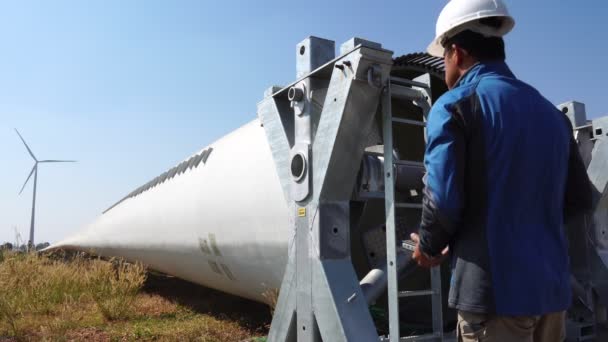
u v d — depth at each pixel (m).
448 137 1.90
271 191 4.83
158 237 8.19
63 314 7.20
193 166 7.64
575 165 2.28
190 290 10.41
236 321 7.19
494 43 2.15
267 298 5.40
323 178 2.85
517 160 1.93
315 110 3.10
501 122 1.93
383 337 3.07
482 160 1.92
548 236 1.99
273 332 3.25
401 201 3.77
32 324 7.30
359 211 3.52
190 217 6.74
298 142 3.16
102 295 8.48
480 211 1.92
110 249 11.89
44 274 9.76
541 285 1.88
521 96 2.02
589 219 4.25
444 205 1.88
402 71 3.56
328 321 2.76
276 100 3.48
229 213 5.56
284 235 4.55
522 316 1.87
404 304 3.92
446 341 3.11
